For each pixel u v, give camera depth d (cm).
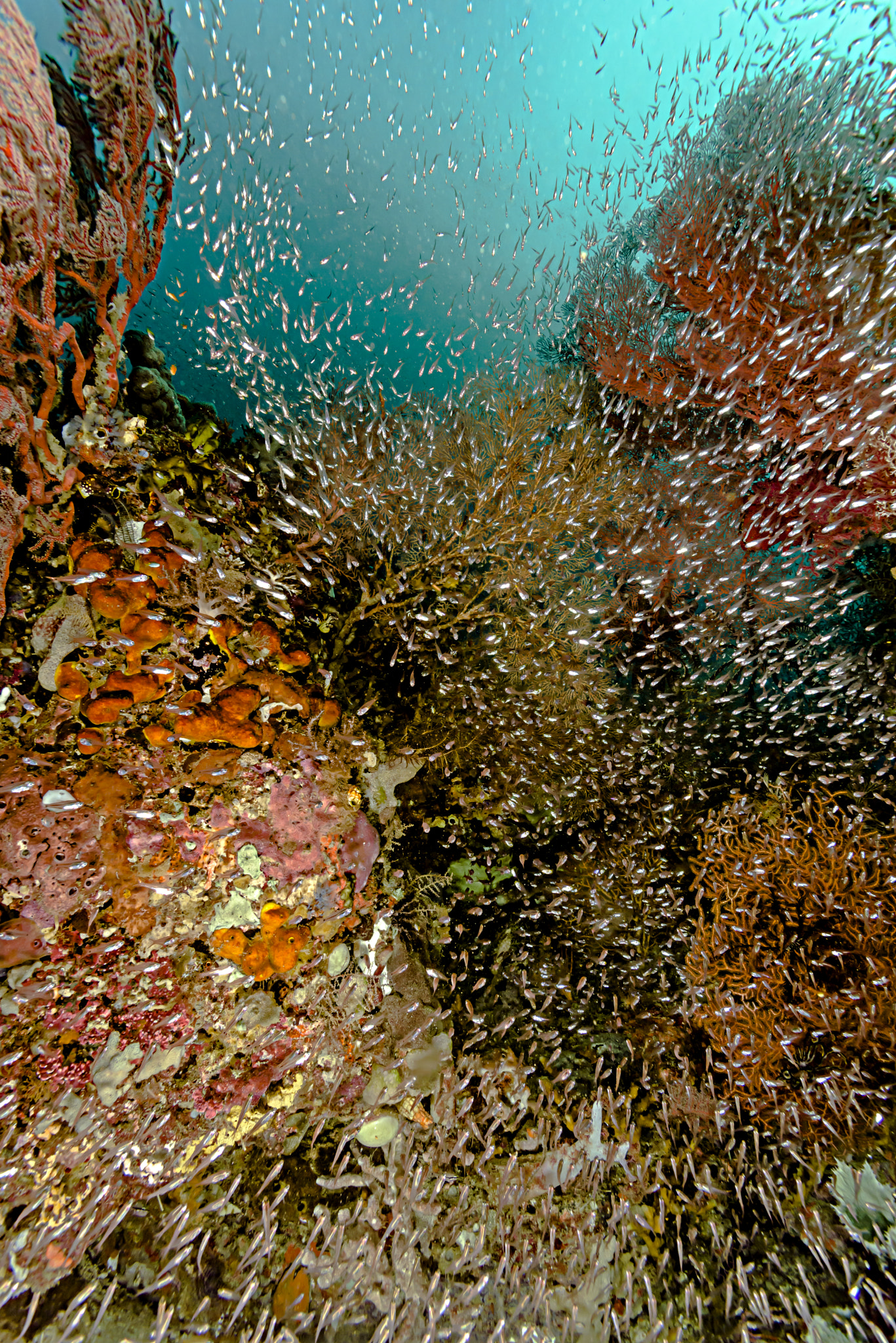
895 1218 259
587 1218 271
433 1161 274
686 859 406
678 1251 263
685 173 519
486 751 395
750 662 476
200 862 247
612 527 543
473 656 447
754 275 403
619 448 502
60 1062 212
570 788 414
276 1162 249
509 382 540
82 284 305
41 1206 201
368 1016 279
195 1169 229
